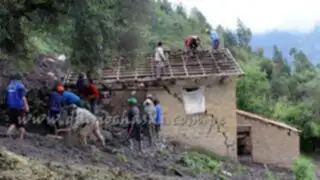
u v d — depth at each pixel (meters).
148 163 13.13
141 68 18.69
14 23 7.53
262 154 20.09
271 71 46.75
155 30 36.12
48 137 12.74
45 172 7.02
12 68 14.11
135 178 9.31
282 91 43.03
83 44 7.46
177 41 36.47
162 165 13.16
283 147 20.12
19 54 8.49
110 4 7.50
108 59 9.05
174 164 14.14
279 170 19.59
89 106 15.14
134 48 7.88
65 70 18.39
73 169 8.05
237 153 20.17
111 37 7.57
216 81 18.73
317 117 35.06
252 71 34.03
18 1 7.30
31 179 6.42
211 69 18.67
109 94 18.39
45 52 19.28
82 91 15.47
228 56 19.67
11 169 6.59
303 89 42.44
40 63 17.88
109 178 8.34
